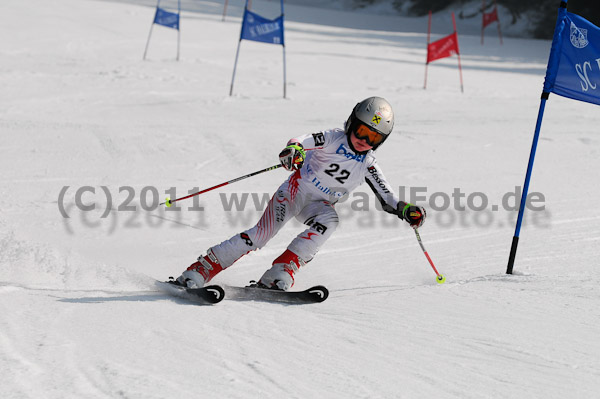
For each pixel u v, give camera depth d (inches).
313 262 427.5
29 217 507.2
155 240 466.6
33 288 311.6
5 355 196.7
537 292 318.3
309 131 977.5
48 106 1145.4
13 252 372.2
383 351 225.1
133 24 2455.7
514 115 1206.3
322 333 248.4
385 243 481.7
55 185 630.5
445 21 4079.7
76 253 390.3
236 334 242.1
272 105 1258.6
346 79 1717.5
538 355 221.3
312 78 1695.4
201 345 223.8
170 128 947.3
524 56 2536.9
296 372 198.7
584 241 470.9
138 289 326.0
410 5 4579.2
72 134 869.2
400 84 1688.0
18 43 1966.0
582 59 383.9
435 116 1187.9
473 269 398.0
